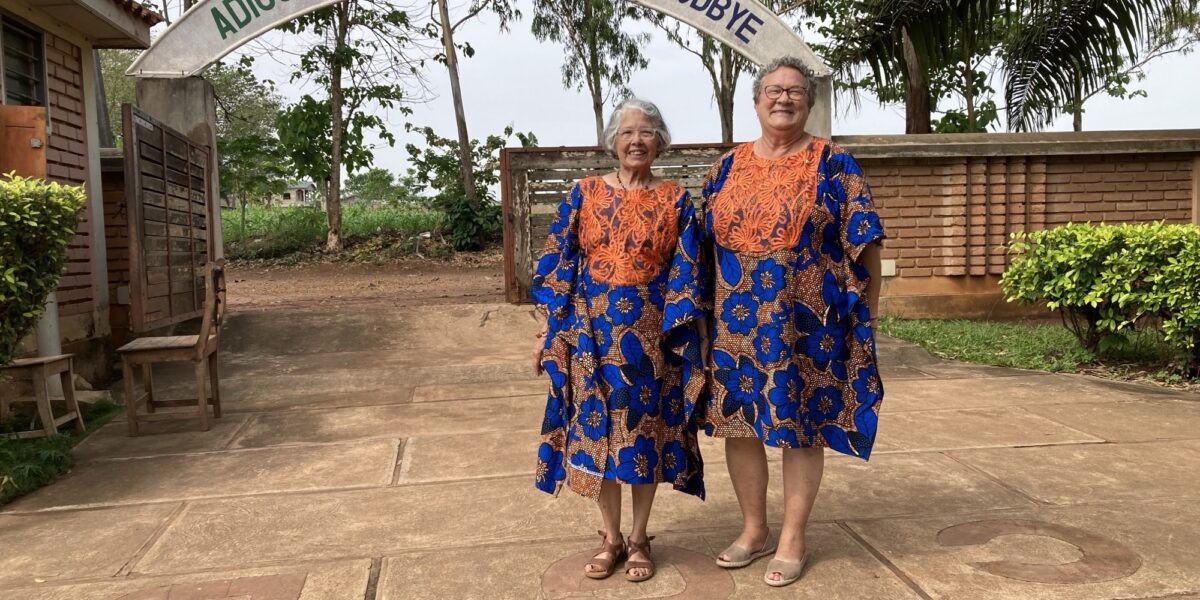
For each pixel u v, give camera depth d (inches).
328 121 751.1
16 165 198.7
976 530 117.0
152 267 239.1
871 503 129.9
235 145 748.6
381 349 279.9
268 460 163.9
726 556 106.0
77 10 244.8
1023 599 94.9
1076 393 210.4
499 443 172.2
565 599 98.0
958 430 174.7
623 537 113.3
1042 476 142.0
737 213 101.6
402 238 797.2
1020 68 355.6
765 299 99.7
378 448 170.4
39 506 139.6
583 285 103.7
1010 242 322.0
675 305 99.8
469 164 797.2
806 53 309.4
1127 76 772.0
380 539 119.2
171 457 168.9
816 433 100.7
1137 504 126.6
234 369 251.6
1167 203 335.3
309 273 671.1
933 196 331.3
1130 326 240.7
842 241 100.7
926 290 332.8
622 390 99.0
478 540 118.0
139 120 229.8
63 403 215.3
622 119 101.7
